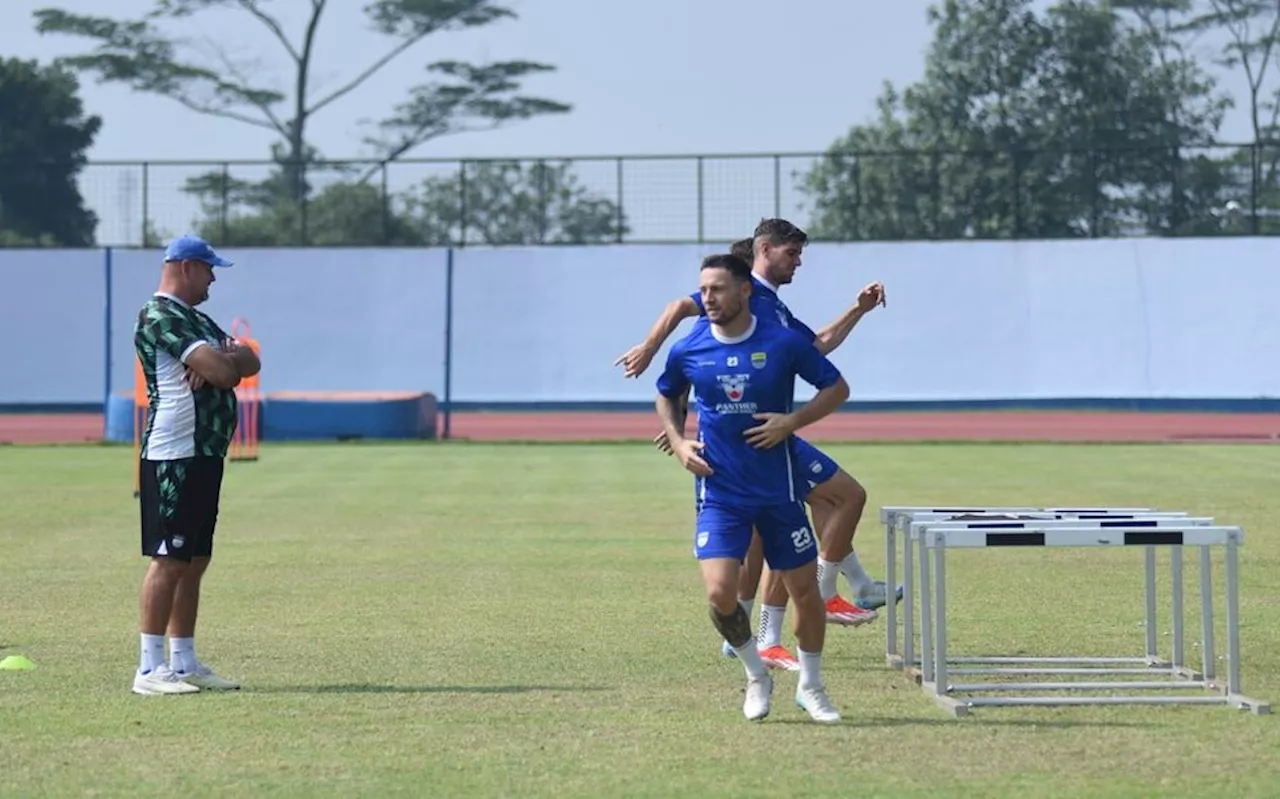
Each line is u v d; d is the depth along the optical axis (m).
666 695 26.38
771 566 24.44
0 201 151.75
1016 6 174.75
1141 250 135.00
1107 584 39.03
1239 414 131.25
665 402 24.97
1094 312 135.75
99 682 27.69
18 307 142.88
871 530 51.19
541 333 141.50
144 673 26.83
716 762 21.78
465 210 143.88
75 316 142.88
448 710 25.20
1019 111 175.38
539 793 20.25
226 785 20.72
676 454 24.66
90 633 32.94
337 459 85.62
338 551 46.25
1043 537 25.02
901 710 25.20
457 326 141.50
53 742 23.11
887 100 177.62
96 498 63.41
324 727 24.00
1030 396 136.62
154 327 26.83
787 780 20.83
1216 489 63.84
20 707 25.55
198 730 23.84
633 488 67.06
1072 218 143.50
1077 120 174.25
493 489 66.75
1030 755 22.11
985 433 110.56
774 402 24.09
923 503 58.22
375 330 141.88
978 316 137.00
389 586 39.41
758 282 29.11
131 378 142.50
